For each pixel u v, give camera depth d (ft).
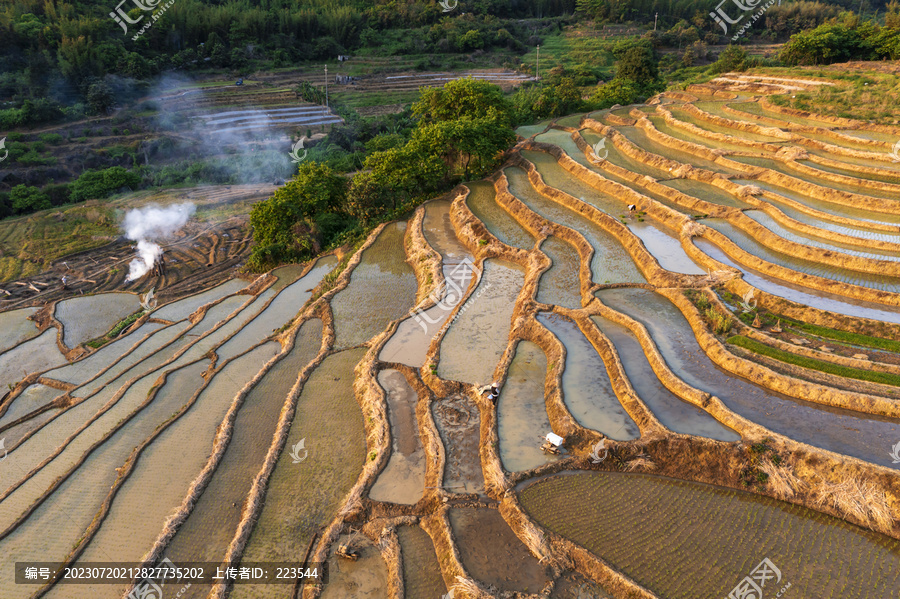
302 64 401.70
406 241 135.13
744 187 113.50
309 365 91.86
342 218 163.63
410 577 53.93
